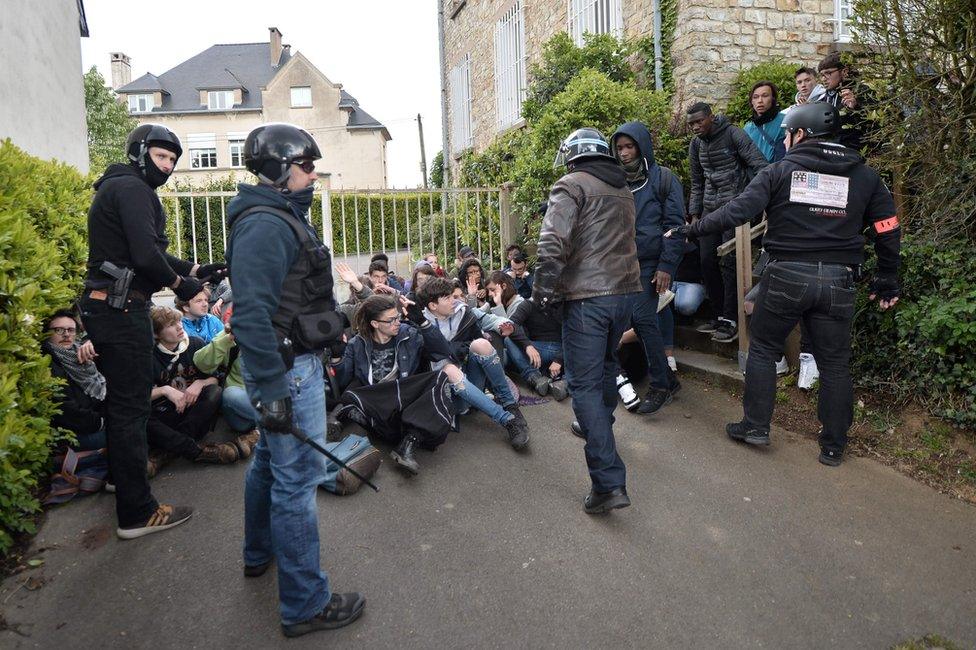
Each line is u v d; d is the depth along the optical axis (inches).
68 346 137.6
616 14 319.6
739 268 191.6
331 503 132.7
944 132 149.0
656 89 283.1
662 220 175.8
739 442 159.9
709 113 204.5
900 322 151.1
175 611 99.7
